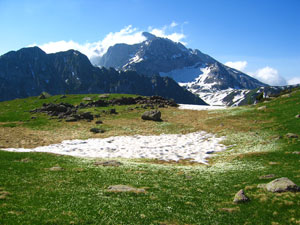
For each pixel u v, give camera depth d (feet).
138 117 274.36
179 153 151.23
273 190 71.82
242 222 56.24
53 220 47.34
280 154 118.62
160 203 63.52
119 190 70.69
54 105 292.81
